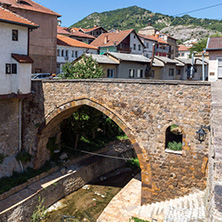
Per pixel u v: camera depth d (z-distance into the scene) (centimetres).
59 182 1959
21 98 1950
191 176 1438
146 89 1516
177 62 4191
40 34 3472
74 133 2575
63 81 1836
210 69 2038
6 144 1936
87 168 2269
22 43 1905
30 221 1659
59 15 3659
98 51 4925
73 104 1817
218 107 648
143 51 5419
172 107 1452
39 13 3428
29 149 2062
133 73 3478
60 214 1761
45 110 1952
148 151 1546
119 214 1561
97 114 2453
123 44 4869
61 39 4319
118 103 1617
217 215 235
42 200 1783
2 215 1470
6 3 2877
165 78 4031
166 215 1199
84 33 6016
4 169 1855
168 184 1509
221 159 333
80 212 1792
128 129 1598
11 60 1836
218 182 291
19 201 1622
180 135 2328
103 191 2108
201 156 1399
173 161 1479
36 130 2017
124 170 2583
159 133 1504
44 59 3556
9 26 1798
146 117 1534
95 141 2794
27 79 1892
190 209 1259
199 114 1384
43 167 2086
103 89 1662
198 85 1373
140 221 1372
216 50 1992
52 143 2216
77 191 2103
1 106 1873
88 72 2395
